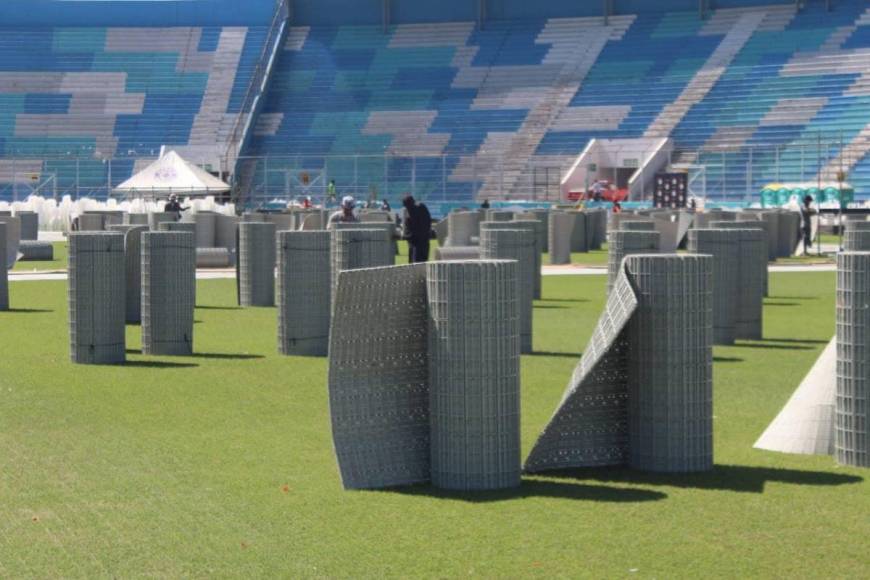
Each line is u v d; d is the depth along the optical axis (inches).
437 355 453.1
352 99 3710.6
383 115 3649.1
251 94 3715.6
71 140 3624.5
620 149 3302.2
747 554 375.2
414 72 3747.5
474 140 3518.7
